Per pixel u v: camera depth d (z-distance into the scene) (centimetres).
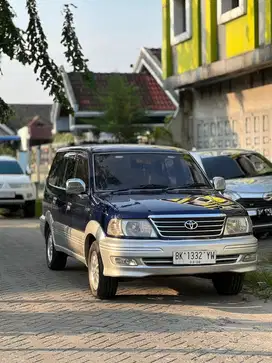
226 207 917
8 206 2347
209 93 2302
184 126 2481
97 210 943
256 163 1641
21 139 3962
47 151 3250
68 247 1094
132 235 878
